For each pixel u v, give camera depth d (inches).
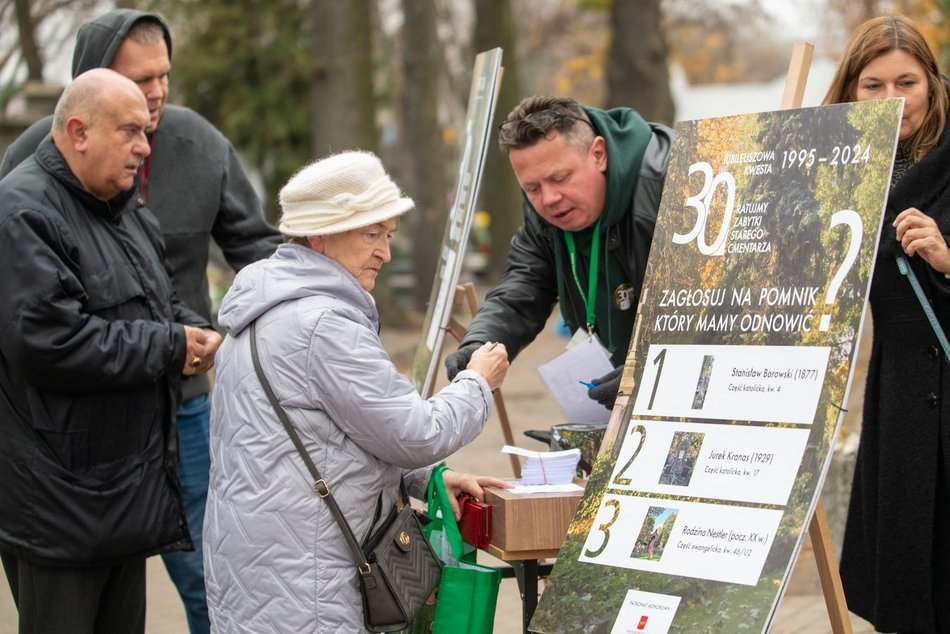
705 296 104.3
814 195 99.0
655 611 95.5
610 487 104.5
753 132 105.1
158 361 121.5
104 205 124.5
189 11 640.4
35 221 116.4
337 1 541.6
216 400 107.8
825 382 93.7
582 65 1112.2
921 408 115.3
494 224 733.9
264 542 102.2
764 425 96.3
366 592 103.3
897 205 113.2
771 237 101.0
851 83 117.0
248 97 640.4
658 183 124.6
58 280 115.9
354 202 103.9
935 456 114.5
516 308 138.8
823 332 95.1
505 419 151.9
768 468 94.7
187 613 152.5
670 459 101.3
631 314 131.6
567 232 132.0
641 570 98.4
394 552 105.2
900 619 117.0
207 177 155.4
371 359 102.2
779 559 90.7
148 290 128.6
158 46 141.6
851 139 98.0
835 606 102.5
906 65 113.0
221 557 105.0
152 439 124.0
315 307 103.0
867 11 770.2
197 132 156.6
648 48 603.8
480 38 672.4
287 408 102.6
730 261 103.5
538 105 125.2
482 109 139.2
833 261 96.3
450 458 301.4
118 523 120.1
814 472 91.7
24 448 118.3
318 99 549.0
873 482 120.4
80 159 121.2
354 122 550.3
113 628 130.8
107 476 120.4
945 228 110.6
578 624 99.9
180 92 651.5
